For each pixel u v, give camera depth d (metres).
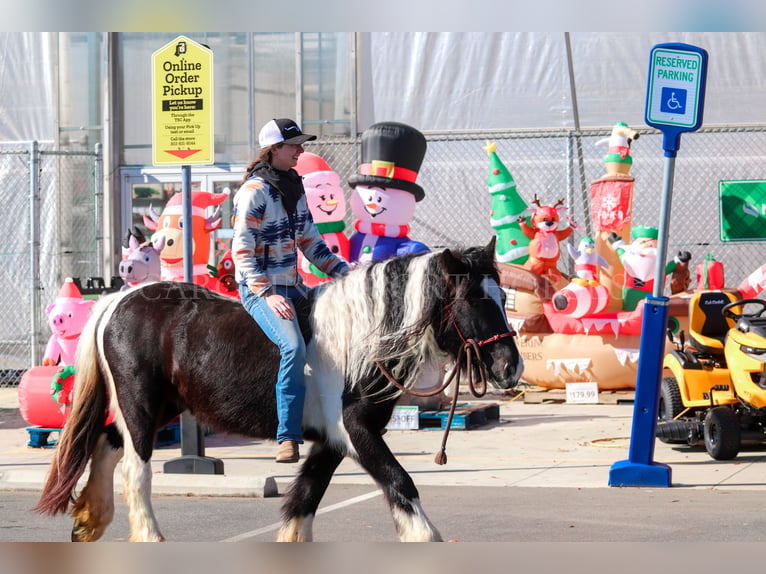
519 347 15.29
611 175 15.55
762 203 17.73
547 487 9.23
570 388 15.02
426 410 13.12
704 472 9.77
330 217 13.95
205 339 6.23
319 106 20.80
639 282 15.14
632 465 9.17
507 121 20.45
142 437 6.36
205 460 9.74
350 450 5.81
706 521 7.59
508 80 20.50
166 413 6.64
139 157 21.31
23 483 9.49
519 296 15.36
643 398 9.20
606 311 15.06
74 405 6.59
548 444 11.68
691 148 19.66
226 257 14.08
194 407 6.34
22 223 20.72
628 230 15.57
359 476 10.06
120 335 6.46
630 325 14.80
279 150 6.34
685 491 8.90
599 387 15.12
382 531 7.51
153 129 10.09
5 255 20.61
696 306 11.23
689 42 20.14
